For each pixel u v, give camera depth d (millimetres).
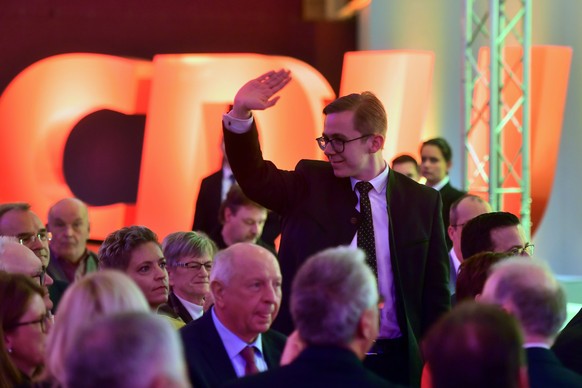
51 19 28516
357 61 25938
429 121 27203
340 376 5629
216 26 29281
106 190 28703
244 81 25812
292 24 29609
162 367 4352
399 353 9375
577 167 24516
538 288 6609
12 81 26562
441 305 9531
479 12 25969
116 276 6355
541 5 24812
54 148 26406
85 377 4316
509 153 23312
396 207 9492
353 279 5762
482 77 21719
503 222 10250
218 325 8336
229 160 9188
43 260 12859
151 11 28969
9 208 12719
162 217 25906
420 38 27438
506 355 5031
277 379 5680
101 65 26609
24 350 7512
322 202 9453
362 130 9258
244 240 15031
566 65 23625
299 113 25891
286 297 9523
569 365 8078
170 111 25906
